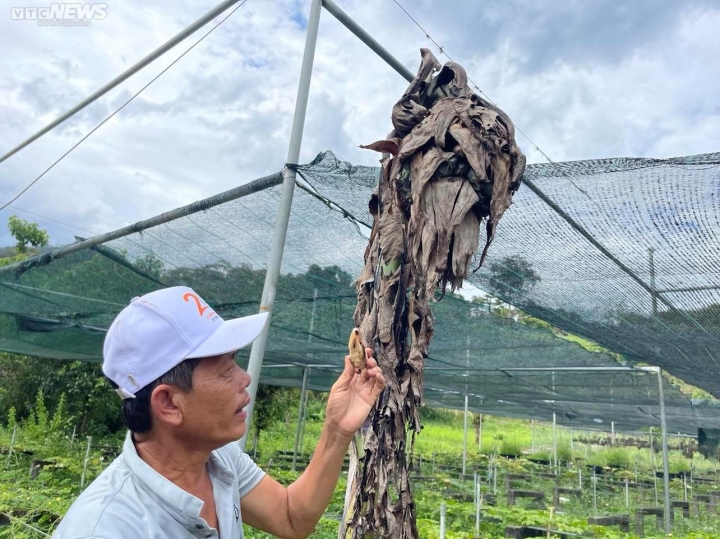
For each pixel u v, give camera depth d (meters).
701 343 5.64
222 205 4.29
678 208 3.27
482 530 7.55
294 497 1.80
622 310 5.10
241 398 1.46
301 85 3.39
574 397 11.78
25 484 7.96
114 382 1.39
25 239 18.58
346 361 1.85
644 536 8.49
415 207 2.04
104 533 1.21
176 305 1.43
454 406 17.34
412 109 2.24
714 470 21.41
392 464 2.12
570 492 11.73
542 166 3.19
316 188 3.70
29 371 15.36
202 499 1.50
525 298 5.30
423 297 2.19
